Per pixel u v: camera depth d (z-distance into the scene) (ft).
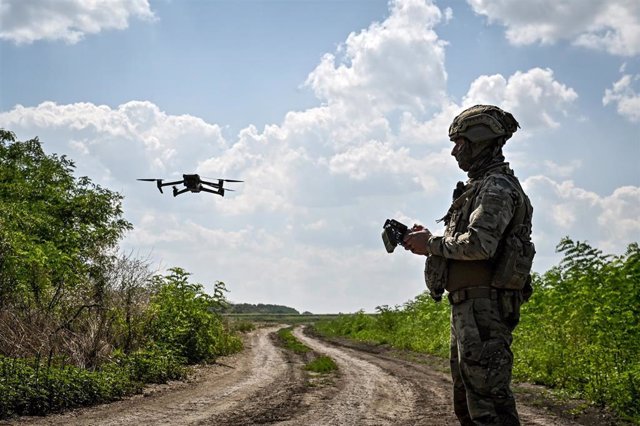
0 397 25.26
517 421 10.64
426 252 11.20
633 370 27.53
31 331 35.22
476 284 10.94
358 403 30.96
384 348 79.87
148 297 46.14
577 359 33.32
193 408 28.63
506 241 10.95
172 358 42.27
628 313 30.99
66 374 29.48
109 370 34.42
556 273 42.70
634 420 24.70
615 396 26.96
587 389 29.14
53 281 41.47
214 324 59.47
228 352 68.18
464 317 10.96
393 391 36.11
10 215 47.73
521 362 39.42
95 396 29.86
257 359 62.03
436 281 11.28
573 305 37.91
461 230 11.32
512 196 10.90
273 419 25.81
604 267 35.70
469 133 11.51
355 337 113.70
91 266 43.11
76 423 24.20
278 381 41.57
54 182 67.00
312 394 34.47
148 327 45.50
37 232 55.57
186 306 52.95
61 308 39.60
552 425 24.38
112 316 41.01
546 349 38.27
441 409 28.89
